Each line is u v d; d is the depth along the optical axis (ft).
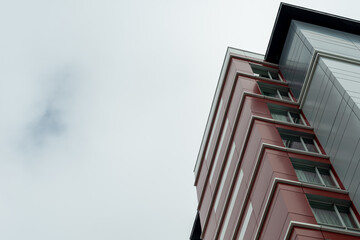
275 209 85.87
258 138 101.91
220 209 117.39
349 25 133.69
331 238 76.89
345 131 96.22
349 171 91.91
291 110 115.24
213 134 136.87
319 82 110.52
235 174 108.88
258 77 126.93
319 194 87.66
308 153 99.04
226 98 130.62
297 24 131.44
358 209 86.33
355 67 109.81
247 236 94.89
